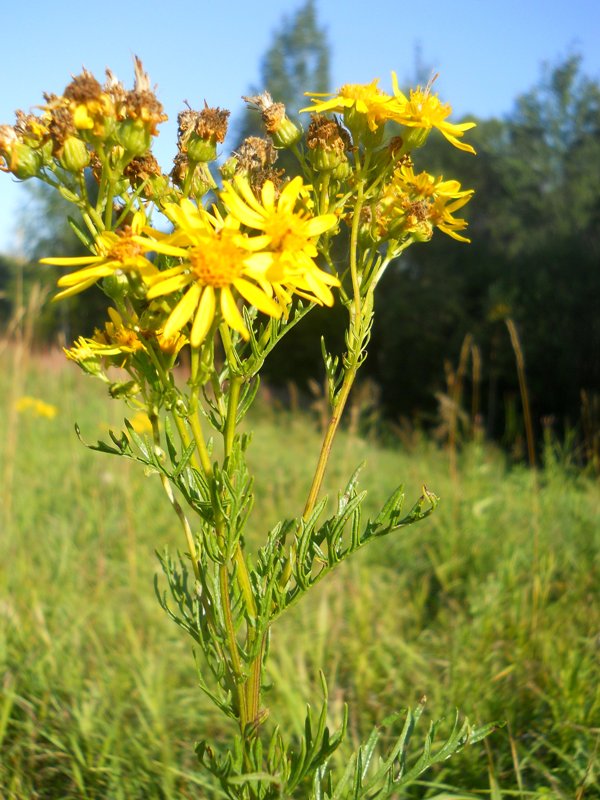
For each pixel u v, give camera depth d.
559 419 12.16
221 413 1.43
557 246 14.03
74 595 3.32
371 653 3.00
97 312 13.95
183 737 2.46
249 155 1.51
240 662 1.48
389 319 14.87
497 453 6.71
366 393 8.20
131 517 4.07
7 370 9.90
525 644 2.93
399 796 2.14
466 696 2.60
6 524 3.97
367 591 3.48
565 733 2.35
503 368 12.57
